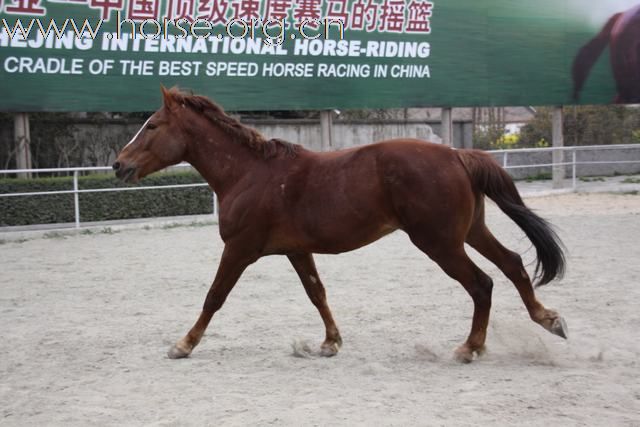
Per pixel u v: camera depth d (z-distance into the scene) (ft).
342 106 50.83
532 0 55.47
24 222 43.98
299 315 22.15
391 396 14.07
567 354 16.96
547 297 23.20
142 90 45.55
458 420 12.59
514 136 82.84
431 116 96.58
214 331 20.44
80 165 54.39
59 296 25.76
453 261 16.07
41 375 16.48
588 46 57.93
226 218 17.49
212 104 18.19
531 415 12.76
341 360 17.21
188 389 15.05
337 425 12.50
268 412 13.30
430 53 52.90
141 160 18.21
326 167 16.89
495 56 54.95
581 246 33.17
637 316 20.49
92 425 13.05
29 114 52.85
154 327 21.07
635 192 57.88
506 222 43.52
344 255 33.30
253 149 17.75
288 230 17.07
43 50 42.83
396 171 16.08
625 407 13.10
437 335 19.31
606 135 75.82
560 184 59.16
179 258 33.30
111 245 37.55
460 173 16.21
